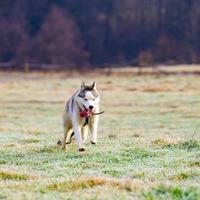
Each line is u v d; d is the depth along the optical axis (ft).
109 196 36.42
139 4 363.76
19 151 59.31
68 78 202.18
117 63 280.72
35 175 45.93
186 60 283.18
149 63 258.98
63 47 321.93
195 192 36.01
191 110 116.88
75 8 371.56
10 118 111.96
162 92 151.74
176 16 352.90
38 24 364.38
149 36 344.90
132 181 41.47
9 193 38.81
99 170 47.67
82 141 58.29
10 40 338.95
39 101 139.64
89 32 349.00
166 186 37.99
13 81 195.11
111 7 367.04
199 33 331.77
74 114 56.49
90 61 326.24
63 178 43.57
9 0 369.91
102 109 123.03
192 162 49.37
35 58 318.86
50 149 59.67
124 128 92.17
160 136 70.33
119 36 346.95
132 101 135.33
